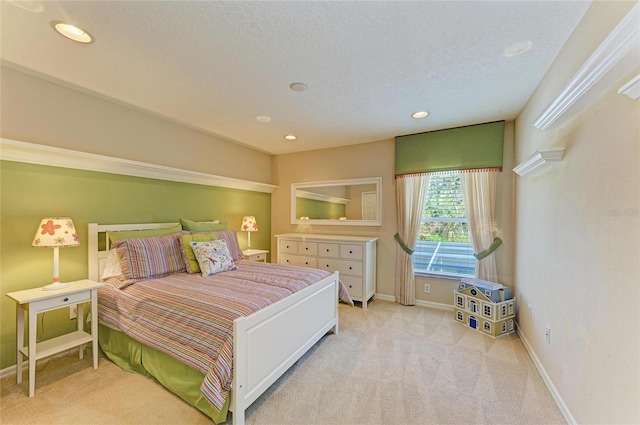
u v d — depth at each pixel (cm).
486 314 286
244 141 406
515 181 309
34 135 218
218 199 388
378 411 175
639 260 109
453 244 361
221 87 235
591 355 143
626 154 117
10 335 209
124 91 243
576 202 161
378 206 402
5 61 196
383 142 400
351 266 373
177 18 151
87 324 249
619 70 114
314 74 213
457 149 342
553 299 193
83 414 170
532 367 225
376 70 207
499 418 169
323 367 224
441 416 170
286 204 481
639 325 109
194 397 173
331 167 439
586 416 147
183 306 189
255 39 170
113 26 158
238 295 200
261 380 178
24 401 181
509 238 321
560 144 184
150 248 258
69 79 221
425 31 162
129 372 214
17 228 211
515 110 286
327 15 149
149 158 299
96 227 252
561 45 175
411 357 240
